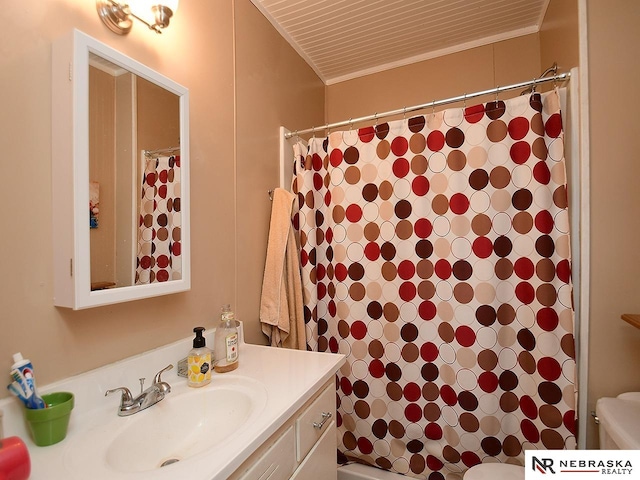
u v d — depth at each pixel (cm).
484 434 134
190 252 110
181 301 107
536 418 126
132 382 88
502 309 133
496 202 133
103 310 83
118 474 57
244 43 145
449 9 169
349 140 159
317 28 180
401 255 148
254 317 146
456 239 138
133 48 93
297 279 156
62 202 72
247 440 66
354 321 156
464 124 139
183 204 102
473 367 135
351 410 156
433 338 142
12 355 65
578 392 121
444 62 208
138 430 76
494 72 196
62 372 74
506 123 133
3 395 64
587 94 119
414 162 146
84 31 80
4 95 65
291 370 103
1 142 65
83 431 71
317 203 170
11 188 66
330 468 107
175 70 107
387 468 148
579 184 122
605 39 117
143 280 89
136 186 89
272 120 166
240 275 137
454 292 138
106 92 82
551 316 124
